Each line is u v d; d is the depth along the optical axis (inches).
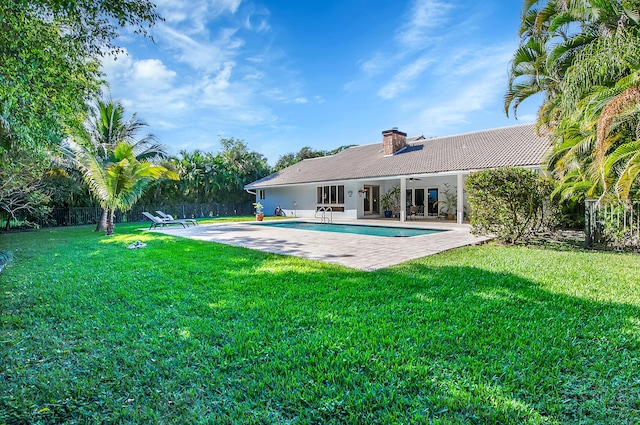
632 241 335.6
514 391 98.3
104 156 653.3
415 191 930.1
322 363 114.8
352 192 909.2
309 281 221.6
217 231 598.5
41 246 413.7
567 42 385.1
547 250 346.9
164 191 1048.8
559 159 439.5
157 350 125.7
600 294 186.1
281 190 1144.8
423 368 109.8
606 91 289.0
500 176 386.3
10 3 178.1
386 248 367.6
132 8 217.3
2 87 189.8
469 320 149.9
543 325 143.9
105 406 94.4
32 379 107.1
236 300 182.7
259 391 100.4
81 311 169.5
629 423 84.9
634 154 285.3
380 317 154.6
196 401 96.2
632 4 315.3
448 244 393.4
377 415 89.4
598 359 115.3
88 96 285.0
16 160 363.9
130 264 286.0
